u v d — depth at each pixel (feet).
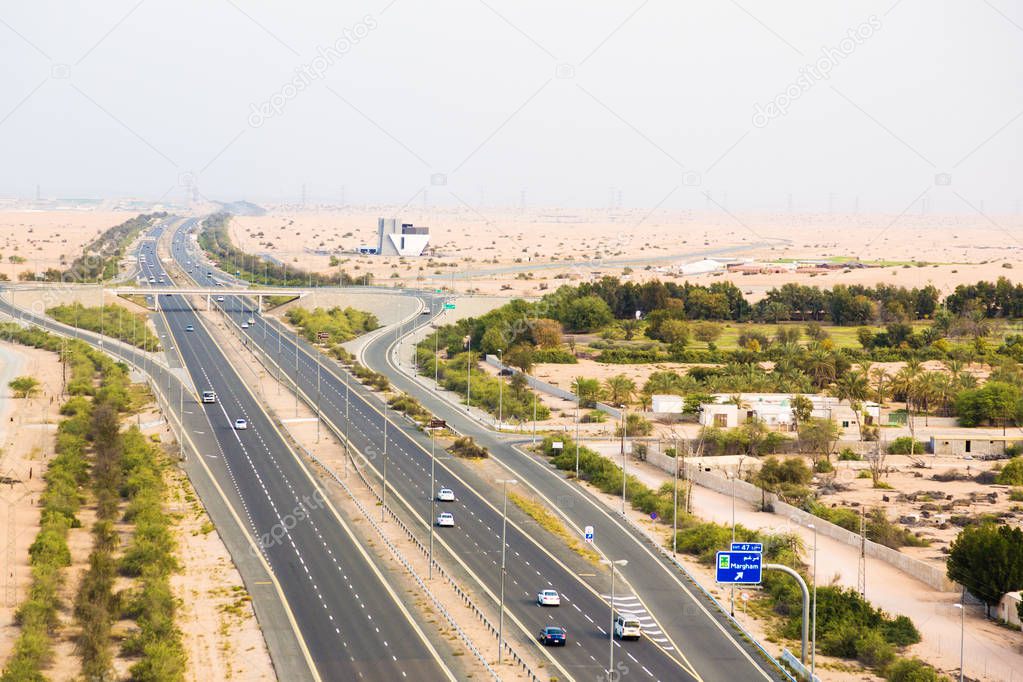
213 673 449.89
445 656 470.39
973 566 540.11
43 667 454.40
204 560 596.29
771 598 552.82
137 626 497.87
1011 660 476.95
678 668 459.32
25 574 560.61
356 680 443.73
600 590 559.38
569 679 444.96
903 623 508.53
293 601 536.83
